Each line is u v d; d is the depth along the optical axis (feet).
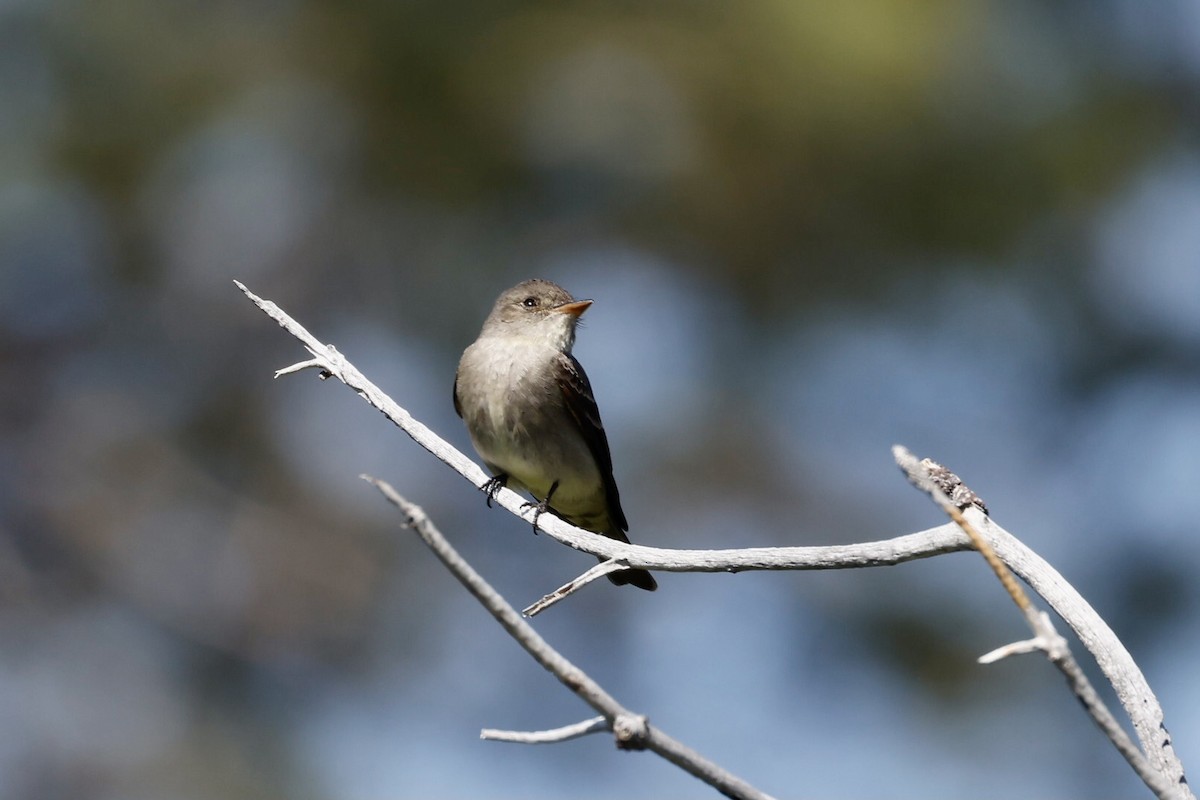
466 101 45.01
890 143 43.50
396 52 45.19
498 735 14.02
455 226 47.62
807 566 18.85
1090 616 17.17
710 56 43.06
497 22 44.91
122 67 47.85
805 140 43.39
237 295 51.24
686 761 13.46
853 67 42.24
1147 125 46.26
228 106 47.55
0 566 52.75
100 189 48.67
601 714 13.39
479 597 13.21
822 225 45.37
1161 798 12.87
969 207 44.45
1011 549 17.78
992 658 13.21
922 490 14.23
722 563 19.29
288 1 47.85
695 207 44.96
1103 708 13.08
